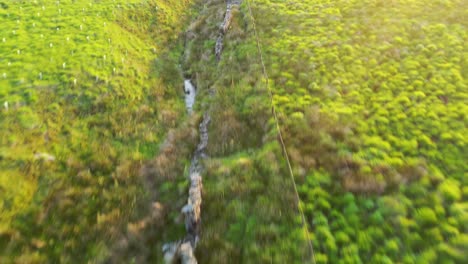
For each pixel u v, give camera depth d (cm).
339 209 1445
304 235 1333
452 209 1345
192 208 1468
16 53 2408
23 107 1933
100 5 3444
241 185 1602
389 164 1598
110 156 1822
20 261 1228
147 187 1673
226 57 2767
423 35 2581
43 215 1417
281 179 1600
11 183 1480
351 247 1285
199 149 1952
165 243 1401
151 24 3447
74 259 1302
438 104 1927
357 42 2622
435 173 1516
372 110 1972
